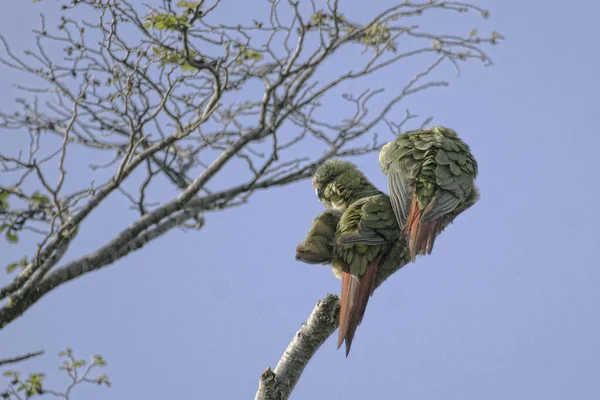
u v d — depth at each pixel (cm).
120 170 1187
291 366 1052
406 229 1188
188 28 1262
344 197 1371
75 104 1187
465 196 1269
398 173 1275
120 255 1170
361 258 1168
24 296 1033
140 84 1337
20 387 1095
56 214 1060
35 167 1080
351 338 1077
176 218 1263
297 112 1451
